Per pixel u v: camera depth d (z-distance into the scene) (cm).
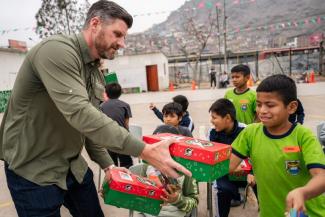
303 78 2770
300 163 195
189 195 249
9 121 197
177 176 171
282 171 199
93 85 208
